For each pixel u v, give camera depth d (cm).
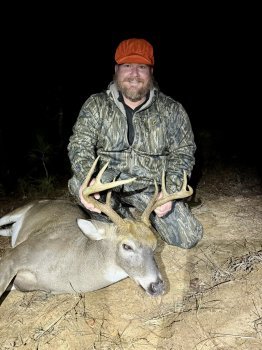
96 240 136
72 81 373
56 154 280
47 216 164
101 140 160
